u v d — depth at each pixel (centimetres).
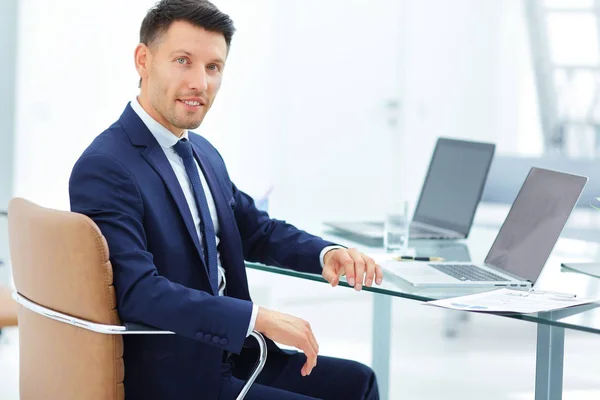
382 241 327
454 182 363
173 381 212
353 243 321
